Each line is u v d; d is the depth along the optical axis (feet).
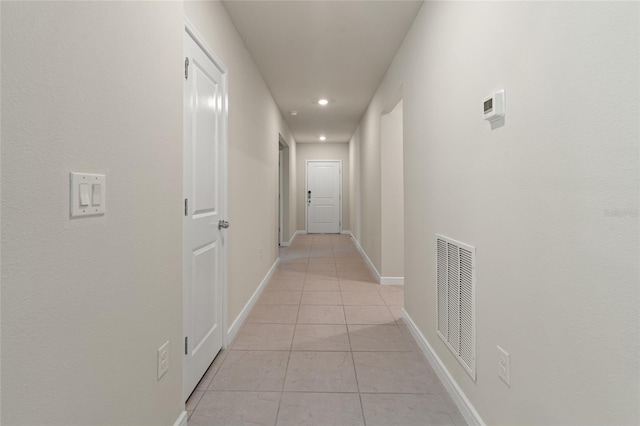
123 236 3.50
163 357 4.36
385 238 13.17
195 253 5.92
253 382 6.22
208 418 5.20
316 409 5.44
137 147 3.75
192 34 5.67
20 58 2.32
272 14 7.95
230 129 8.05
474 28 4.87
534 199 3.54
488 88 4.48
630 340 2.46
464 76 5.22
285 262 17.66
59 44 2.64
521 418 3.80
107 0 3.23
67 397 2.75
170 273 4.57
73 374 2.81
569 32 3.01
